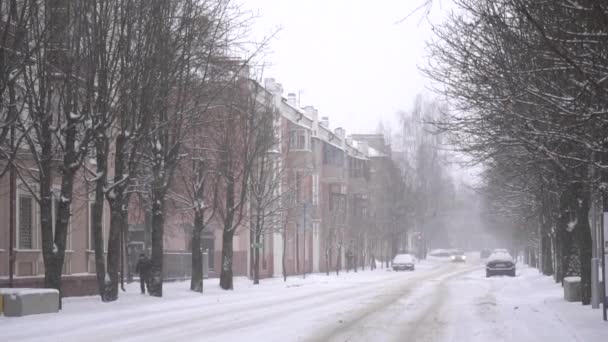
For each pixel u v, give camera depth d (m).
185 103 31.61
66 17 24.72
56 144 28.34
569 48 14.23
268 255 63.47
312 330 19.94
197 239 37.53
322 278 59.94
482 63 18.20
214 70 33.38
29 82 25.05
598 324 20.73
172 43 29.09
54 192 32.94
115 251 29.72
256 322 22.14
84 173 32.44
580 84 14.57
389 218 87.88
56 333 19.41
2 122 23.77
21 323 21.88
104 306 27.84
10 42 23.41
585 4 12.71
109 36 26.95
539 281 46.66
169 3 28.33
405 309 27.30
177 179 39.84
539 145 18.14
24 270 30.78
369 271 80.25
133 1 27.14
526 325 21.16
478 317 23.95
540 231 58.25
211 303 30.45
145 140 30.78
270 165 47.84
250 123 40.56
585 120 14.88
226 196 43.25
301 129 66.94
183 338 18.00
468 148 21.77
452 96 20.36
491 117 19.36
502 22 15.23
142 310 26.69
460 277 60.25
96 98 26.83
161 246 33.16
